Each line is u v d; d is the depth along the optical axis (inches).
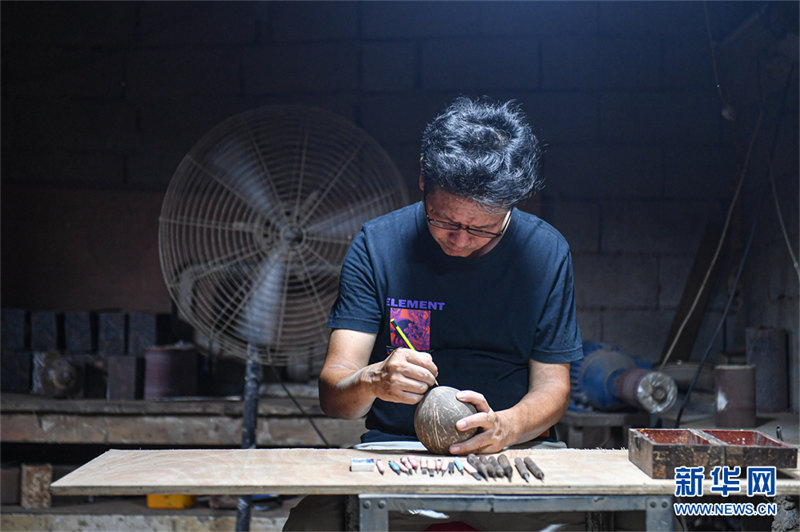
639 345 164.9
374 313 76.8
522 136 68.2
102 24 170.1
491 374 76.4
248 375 123.3
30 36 170.1
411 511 69.8
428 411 66.4
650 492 58.0
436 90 166.4
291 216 115.0
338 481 58.7
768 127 147.2
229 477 59.9
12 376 154.8
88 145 169.8
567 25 165.2
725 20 162.9
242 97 169.0
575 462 65.4
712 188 164.4
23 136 169.3
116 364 148.6
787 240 137.3
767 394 137.4
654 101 164.6
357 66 167.6
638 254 165.3
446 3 166.7
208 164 116.7
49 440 143.3
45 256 165.8
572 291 78.3
